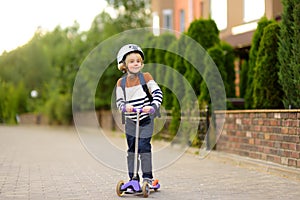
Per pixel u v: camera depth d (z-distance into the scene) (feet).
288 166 32.96
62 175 34.06
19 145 65.67
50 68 180.04
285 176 31.68
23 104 188.65
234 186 28.48
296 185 28.48
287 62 37.06
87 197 25.39
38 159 45.34
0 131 120.57
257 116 37.37
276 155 34.60
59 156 48.42
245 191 26.73
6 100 187.73
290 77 36.83
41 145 65.57
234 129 41.52
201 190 27.27
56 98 141.90
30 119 180.04
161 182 30.35
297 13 35.63
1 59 186.91
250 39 63.00
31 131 120.16
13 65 187.62
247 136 39.14
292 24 36.91
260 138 36.99
